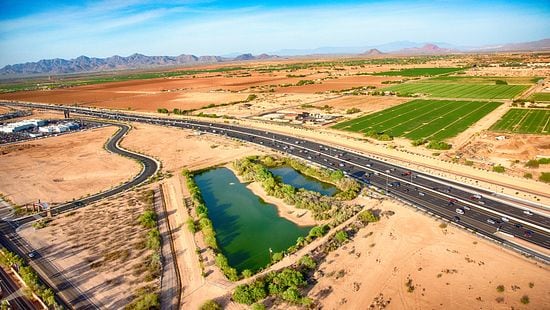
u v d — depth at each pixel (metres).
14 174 185.62
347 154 191.00
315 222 125.25
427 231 111.88
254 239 117.50
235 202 145.88
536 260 96.00
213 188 160.88
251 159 193.88
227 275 97.56
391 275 92.75
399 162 173.88
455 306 81.56
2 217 138.50
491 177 149.50
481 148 182.62
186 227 124.44
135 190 158.88
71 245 116.06
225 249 112.88
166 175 175.25
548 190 135.00
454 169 160.62
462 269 93.56
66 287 95.56
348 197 138.38
